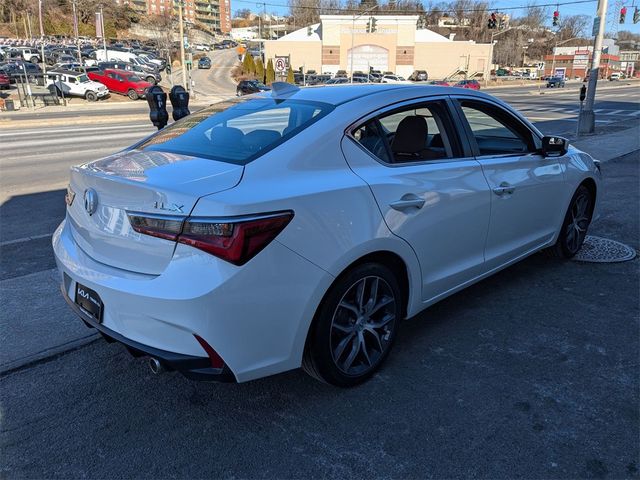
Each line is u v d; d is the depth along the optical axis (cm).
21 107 3131
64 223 330
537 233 436
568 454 252
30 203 775
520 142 420
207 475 241
